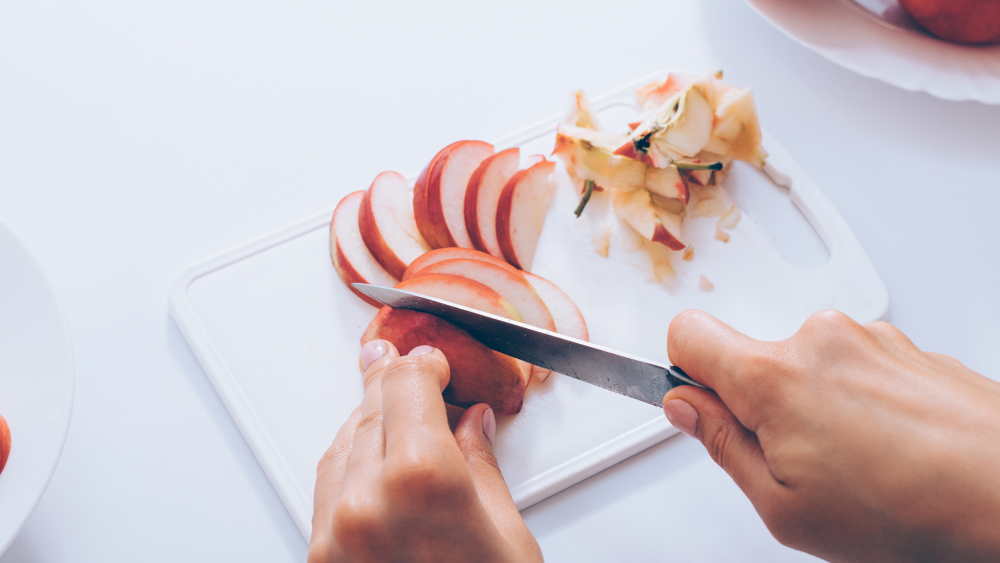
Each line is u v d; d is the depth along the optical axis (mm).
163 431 486
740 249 523
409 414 384
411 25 594
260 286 509
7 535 422
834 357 378
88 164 544
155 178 542
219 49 581
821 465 374
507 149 528
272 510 476
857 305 509
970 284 521
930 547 366
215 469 481
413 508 371
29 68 568
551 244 522
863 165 548
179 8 591
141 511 472
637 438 482
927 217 536
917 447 364
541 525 474
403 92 571
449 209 509
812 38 548
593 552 470
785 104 565
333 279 513
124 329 504
